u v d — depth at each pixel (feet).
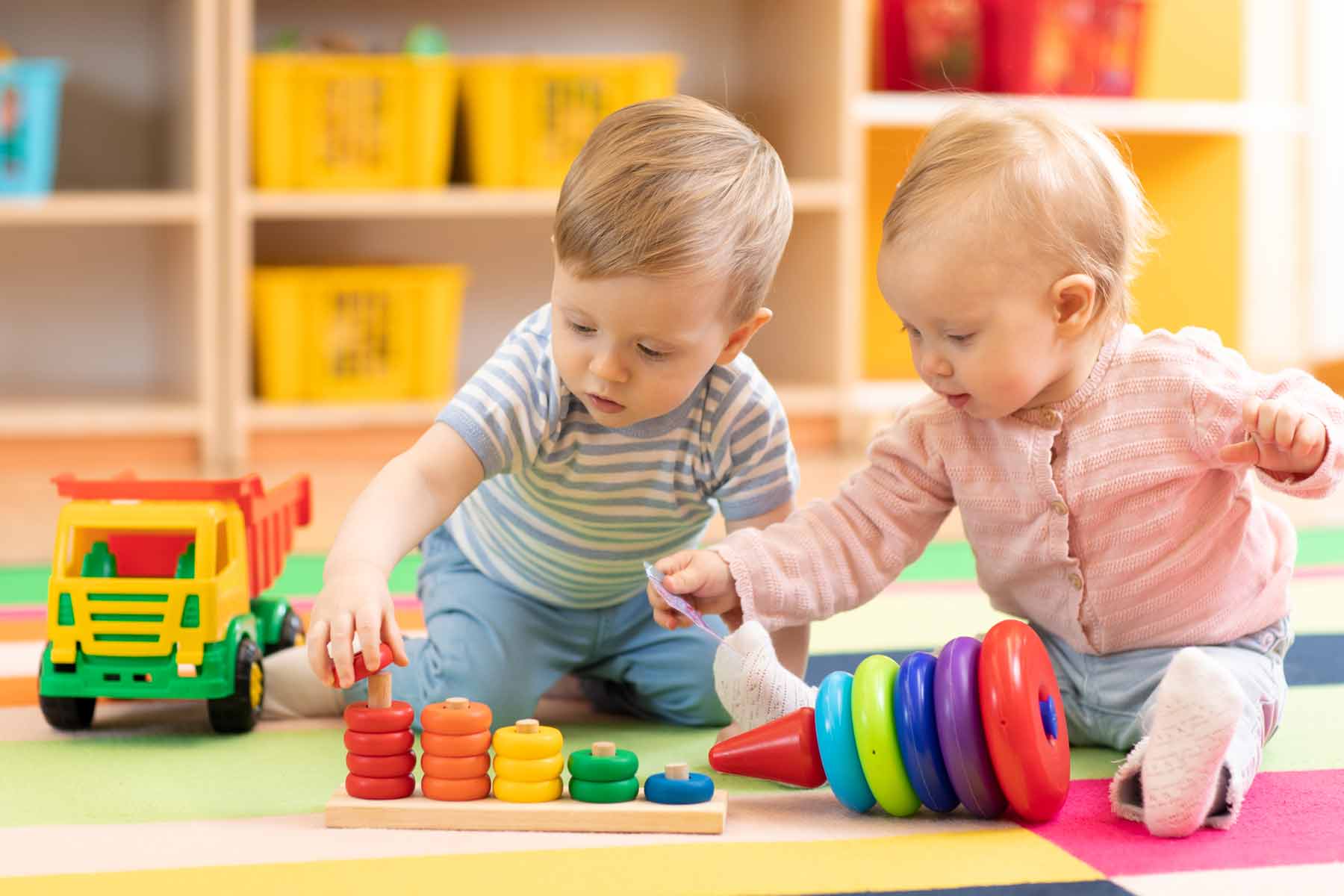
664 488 4.17
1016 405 3.72
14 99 8.12
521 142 8.79
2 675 4.75
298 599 6.01
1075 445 3.88
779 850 3.14
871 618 5.73
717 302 3.58
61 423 8.04
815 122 9.29
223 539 4.23
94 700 4.23
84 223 10.02
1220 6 11.55
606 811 3.26
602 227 3.43
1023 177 3.60
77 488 4.23
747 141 3.75
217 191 8.28
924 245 3.60
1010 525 4.00
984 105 3.87
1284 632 4.09
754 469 4.18
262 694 4.27
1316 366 11.16
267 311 8.62
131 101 10.01
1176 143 11.09
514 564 4.41
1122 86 10.06
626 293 3.44
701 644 4.44
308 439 8.52
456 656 4.33
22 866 3.00
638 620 4.50
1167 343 3.87
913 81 10.06
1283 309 12.36
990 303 3.59
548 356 4.00
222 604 4.09
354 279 8.70
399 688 4.37
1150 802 3.21
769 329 10.23
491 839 3.20
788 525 4.04
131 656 4.03
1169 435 3.83
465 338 10.68
